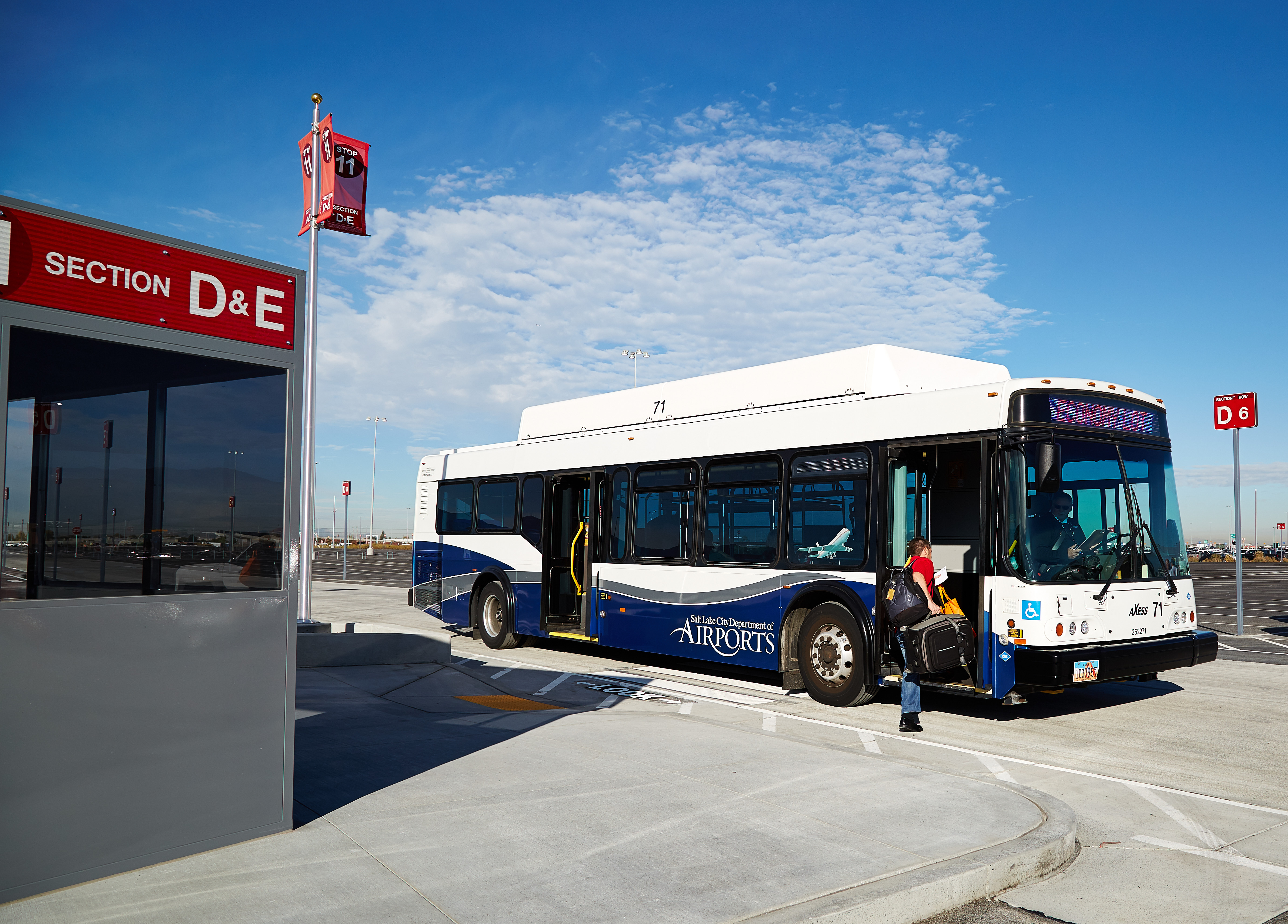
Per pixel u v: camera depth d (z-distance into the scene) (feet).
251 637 16.08
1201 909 15.02
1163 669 29.68
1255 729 28.99
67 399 14.15
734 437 37.29
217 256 16.06
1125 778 23.17
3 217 13.74
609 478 43.11
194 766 15.31
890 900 13.88
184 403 15.51
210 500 15.67
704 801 18.69
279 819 16.39
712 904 13.53
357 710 29.58
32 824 13.57
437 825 16.97
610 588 42.50
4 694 13.32
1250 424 56.34
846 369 34.37
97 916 12.86
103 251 14.70
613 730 26.02
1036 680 27.04
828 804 18.56
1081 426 29.55
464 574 52.11
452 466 54.39
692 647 38.27
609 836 16.44
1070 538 28.81
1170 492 31.91
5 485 13.43
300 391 17.03
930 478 32.76
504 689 35.78
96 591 14.26
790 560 34.35
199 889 13.87
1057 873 16.56
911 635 27.84
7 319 13.65
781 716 30.78
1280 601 91.86
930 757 25.26
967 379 35.91
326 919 12.88
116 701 14.43
